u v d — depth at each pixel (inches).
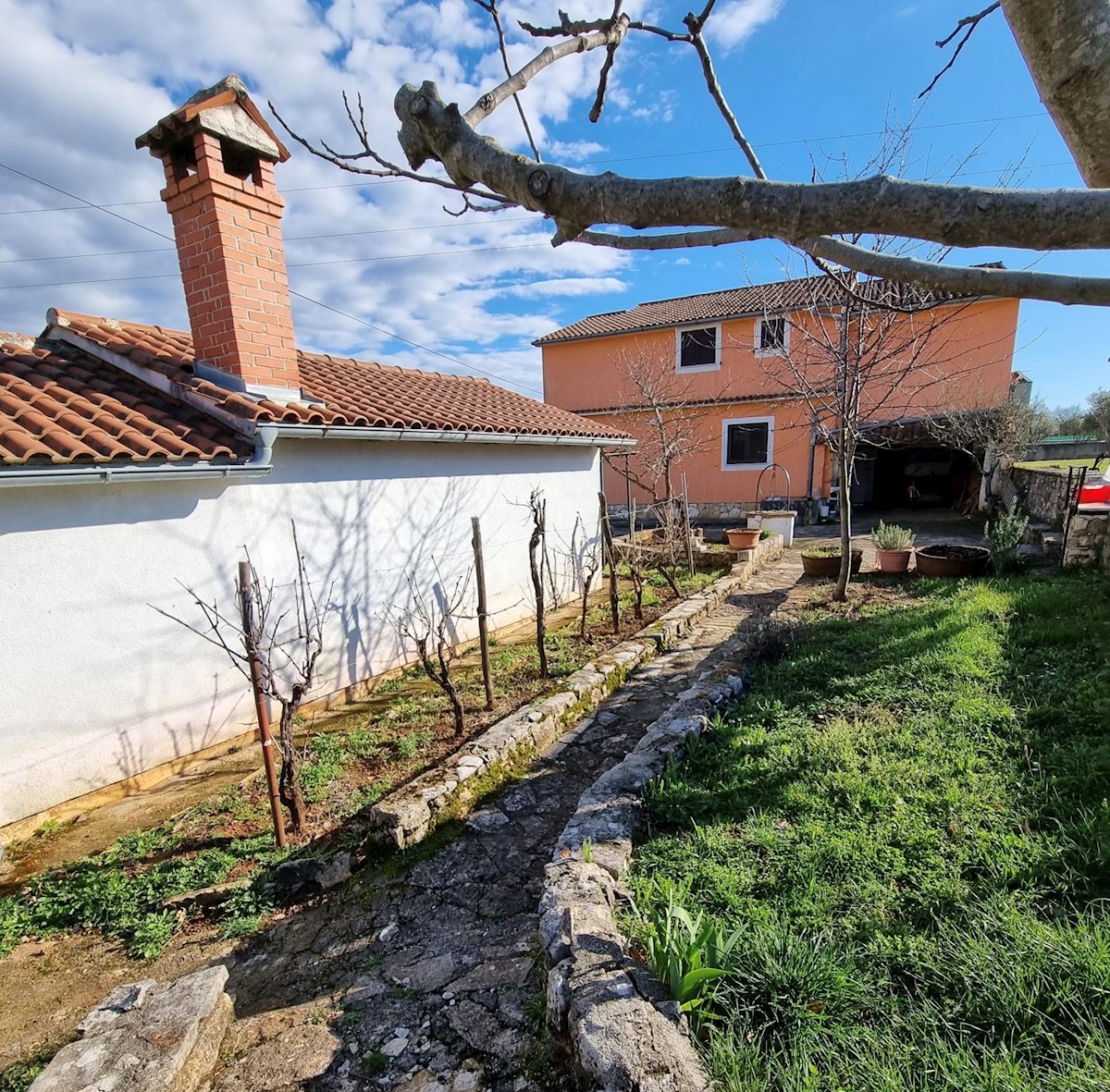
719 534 538.0
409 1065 76.7
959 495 657.0
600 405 684.1
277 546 186.1
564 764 150.8
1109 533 242.1
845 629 211.8
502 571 287.7
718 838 102.1
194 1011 77.7
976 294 38.7
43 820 136.6
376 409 218.7
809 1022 66.8
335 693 204.7
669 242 51.8
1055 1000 65.9
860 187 29.3
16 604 132.6
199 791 149.7
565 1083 69.4
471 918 102.7
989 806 101.7
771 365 578.9
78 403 159.5
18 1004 92.2
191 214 177.5
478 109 41.0
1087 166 34.3
